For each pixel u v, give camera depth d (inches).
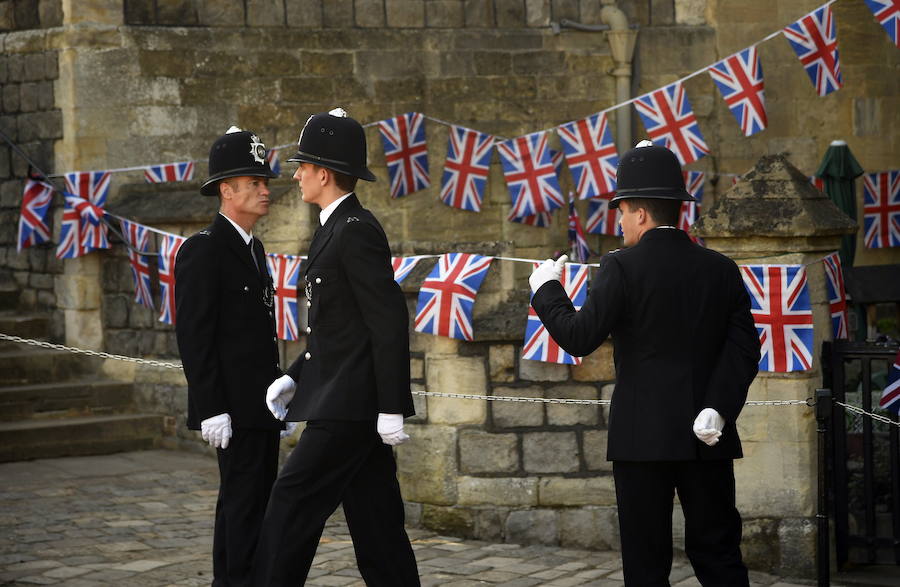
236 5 1035.9
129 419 928.9
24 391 916.6
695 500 447.2
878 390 800.9
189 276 511.8
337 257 466.6
